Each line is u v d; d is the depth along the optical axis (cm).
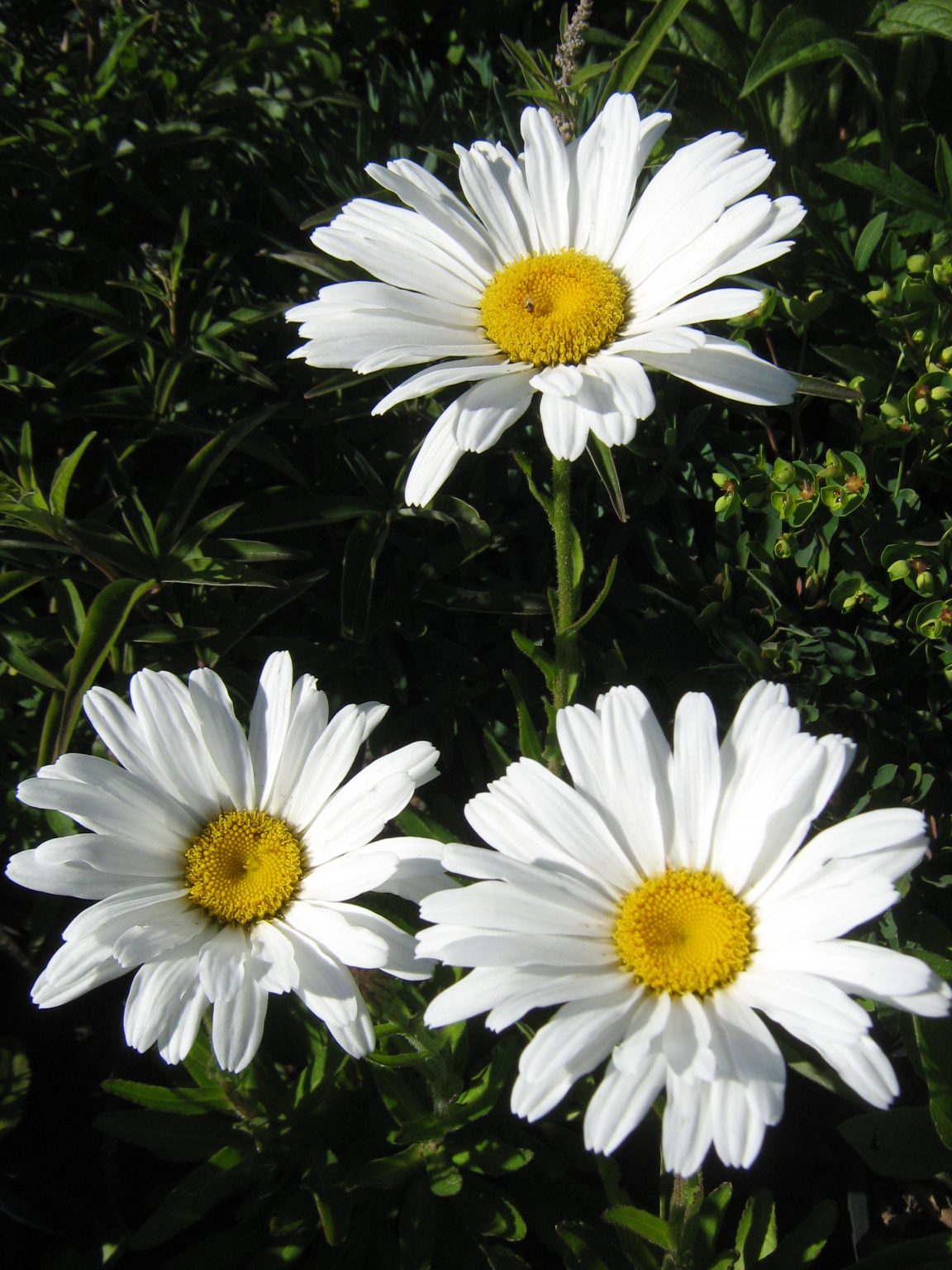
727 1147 24
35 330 45
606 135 33
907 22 42
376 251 33
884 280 40
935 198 40
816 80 45
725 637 38
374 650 42
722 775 28
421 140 45
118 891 29
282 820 30
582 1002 26
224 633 38
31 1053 42
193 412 42
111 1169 39
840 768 27
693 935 26
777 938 26
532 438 42
